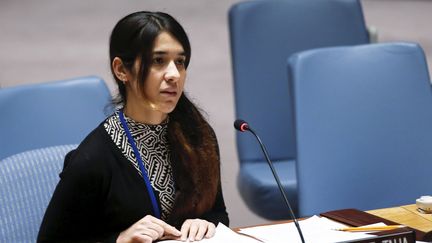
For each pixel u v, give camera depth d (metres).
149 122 5.30
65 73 17.05
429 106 7.33
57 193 5.17
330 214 5.42
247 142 9.36
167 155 5.42
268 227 5.26
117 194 5.19
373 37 9.94
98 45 18.80
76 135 7.18
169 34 4.99
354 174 7.16
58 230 5.17
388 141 7.25
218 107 15.26
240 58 9.36
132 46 4.98
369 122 7.24
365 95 7.28
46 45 18.98
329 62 7.29
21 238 5.70
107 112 6.82
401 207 5.94
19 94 7.13
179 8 21.30
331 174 7.12
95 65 17.47
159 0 22.17
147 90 5.02
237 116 9.41
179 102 5.48
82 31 19.83
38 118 7.13
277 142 9.45
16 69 17.41
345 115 7.21
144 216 5.26
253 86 9.38
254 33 9.40
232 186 12.21
